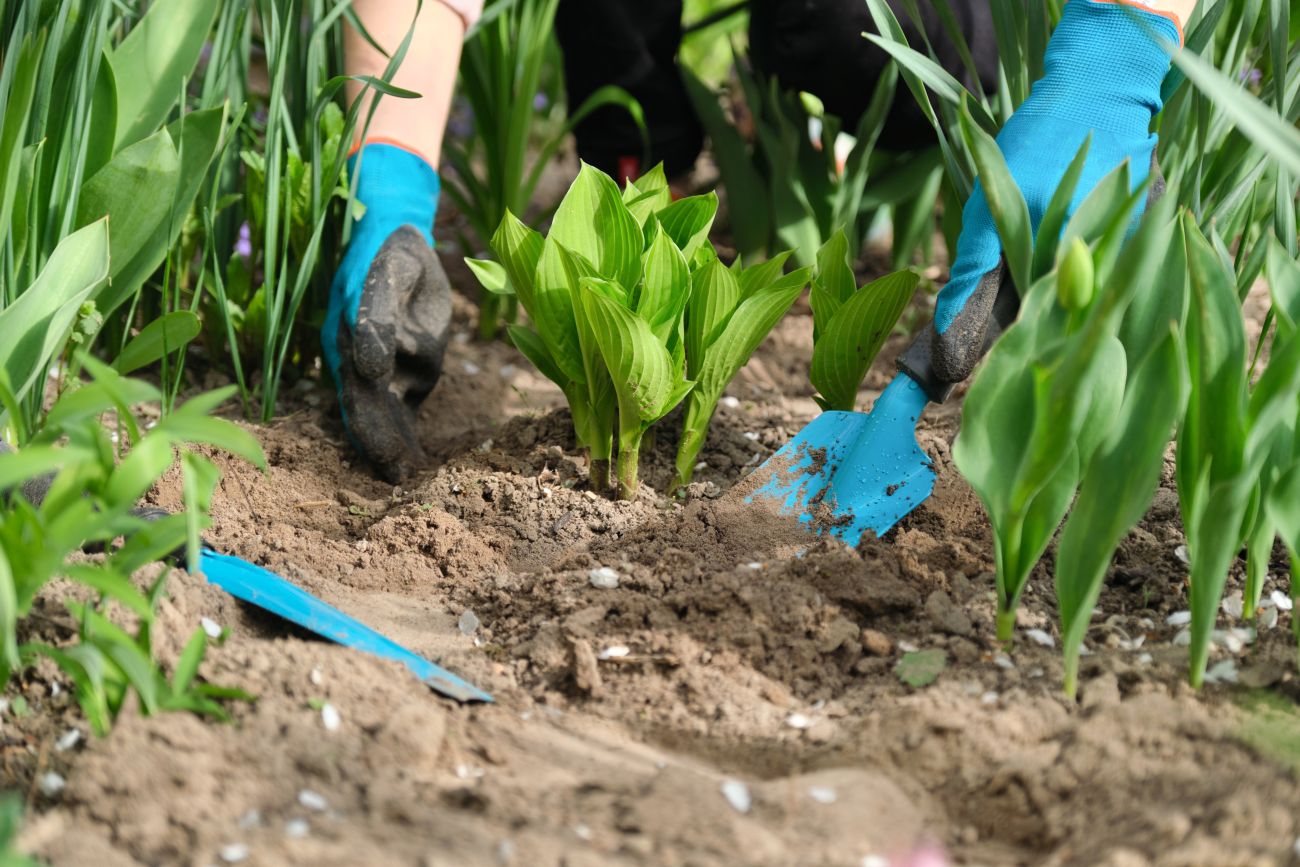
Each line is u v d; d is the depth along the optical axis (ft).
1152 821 3.57
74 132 5.42
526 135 8.69
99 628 3.70
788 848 3.58
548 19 8.44
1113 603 5.01
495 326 8.61
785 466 5.75
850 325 5.79
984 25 7.46
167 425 3.51
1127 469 3.94
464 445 6.77
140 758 3.63
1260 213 7.06
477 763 4.03
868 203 8.49
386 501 6.17
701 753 4.25
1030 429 4.06
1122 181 4.02
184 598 4.60
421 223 6.70
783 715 4.43
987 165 4.39
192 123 5.80
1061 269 3.72
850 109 8.20
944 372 5.33
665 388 5.51
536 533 5.73
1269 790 3.63
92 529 3.46
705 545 5.42
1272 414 3.78
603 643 4.82
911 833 3.72
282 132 7.02
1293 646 4.55
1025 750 4.03
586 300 5.17
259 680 4.14
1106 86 5.15
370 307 6.19
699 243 5.80
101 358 7.34
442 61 6.88
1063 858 3.57
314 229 6.48
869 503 5.51
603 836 3.59
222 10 6.46
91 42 5.39
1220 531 3.98
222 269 7.30
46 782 3.78
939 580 5.09
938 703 4.25
